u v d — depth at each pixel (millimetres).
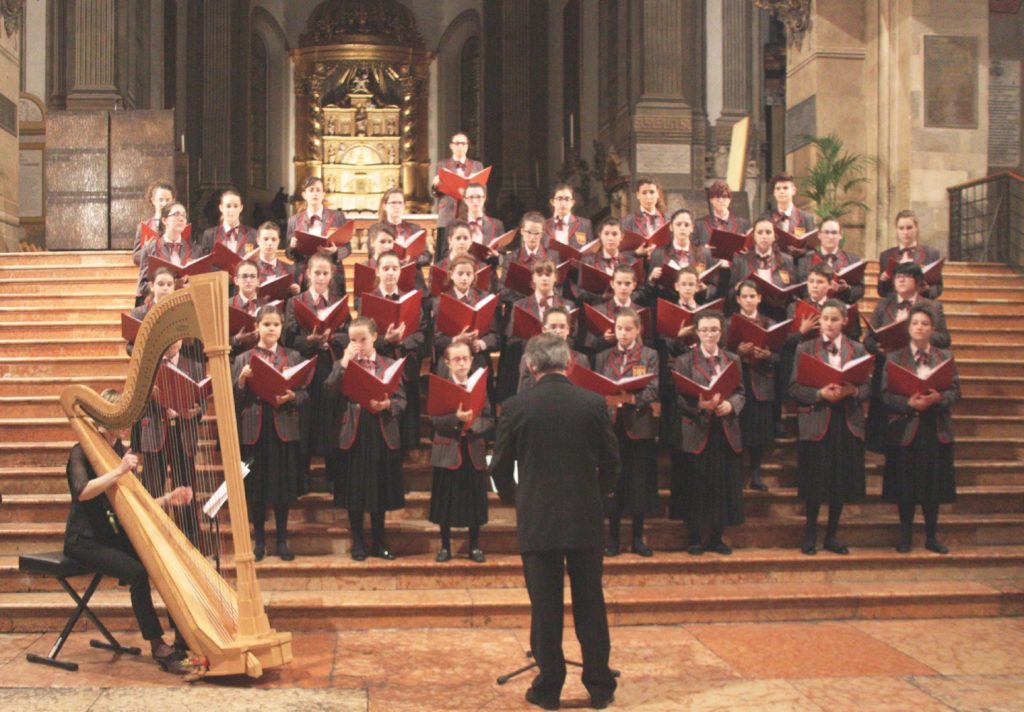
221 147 25047
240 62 25875
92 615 5996
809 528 7574
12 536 7180
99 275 11016
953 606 7004
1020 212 12391
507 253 9070
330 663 5887
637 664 5957
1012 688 5543
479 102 27328
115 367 9234
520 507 5195
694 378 7449
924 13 13203
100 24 17797
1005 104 16734
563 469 5152
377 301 7465
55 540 7207
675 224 8492
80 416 5898
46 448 8141
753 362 7973
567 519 5098
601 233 8445
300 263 8781
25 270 11039
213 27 25031
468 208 9109
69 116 12922
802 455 7543
